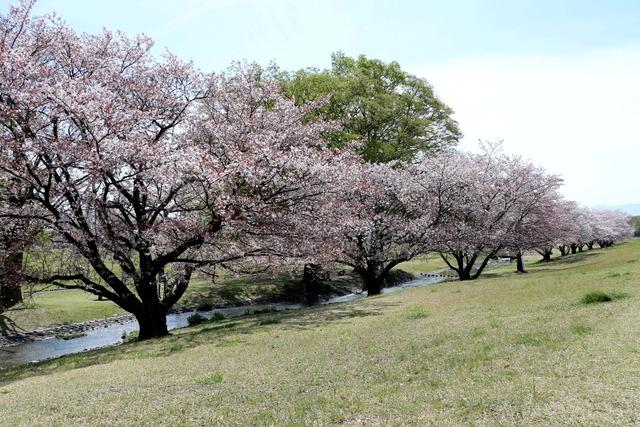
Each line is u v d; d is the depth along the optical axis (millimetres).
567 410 5652
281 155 19312
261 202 19719
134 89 21516
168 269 24797
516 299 17234
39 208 19406
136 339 21266
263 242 22406
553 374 7078
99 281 24578
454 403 6457
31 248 19781
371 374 8602
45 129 19578
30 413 8469
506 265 75000
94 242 19297
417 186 34188
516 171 37219
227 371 10344
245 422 6742
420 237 32500
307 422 6430
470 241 33938
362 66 44562
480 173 36344
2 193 19094
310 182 20484
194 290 44500
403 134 42781
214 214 19484
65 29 20625
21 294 29531
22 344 28172
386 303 22281
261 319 21344
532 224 39844
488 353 8938
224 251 21359
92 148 17469
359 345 11531
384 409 6590
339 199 23656
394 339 11773
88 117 17062
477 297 19875
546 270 39719
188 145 21156
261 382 8984
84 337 30172
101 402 8703
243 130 22250
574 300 14500
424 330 12609
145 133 21250
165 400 8367
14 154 17250
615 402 5707
